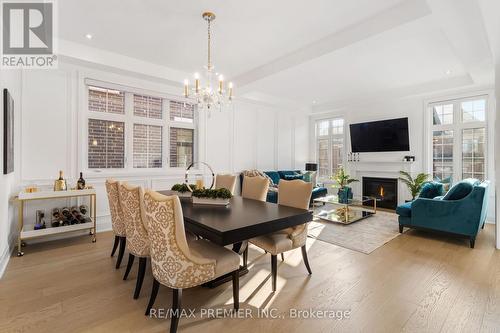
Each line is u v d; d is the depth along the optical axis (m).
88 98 4.07
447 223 3.58
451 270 2.72
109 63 3.80
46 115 3.59
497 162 3.36
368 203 6.35
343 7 2.64
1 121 2.57
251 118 6.36
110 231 4.09
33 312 1.97
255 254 3.22
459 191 3.60
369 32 2.85
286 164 7.23
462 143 5.22
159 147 4.89
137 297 2.18
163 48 3.66
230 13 2.76
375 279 2.53
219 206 2.62
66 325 1.83
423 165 5.57
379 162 6.19
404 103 5.86
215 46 3.57
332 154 7.46
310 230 4.19
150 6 2.65
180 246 1.71
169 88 4.81
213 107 5.56
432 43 3.47
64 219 3.49
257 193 3.28
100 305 2.08
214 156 5.58
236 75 4.77
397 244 3.54
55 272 2.65
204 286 2.40
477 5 2.25
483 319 1.91
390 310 2.02
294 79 5.02
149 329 1.79
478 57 3.47
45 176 3.59
